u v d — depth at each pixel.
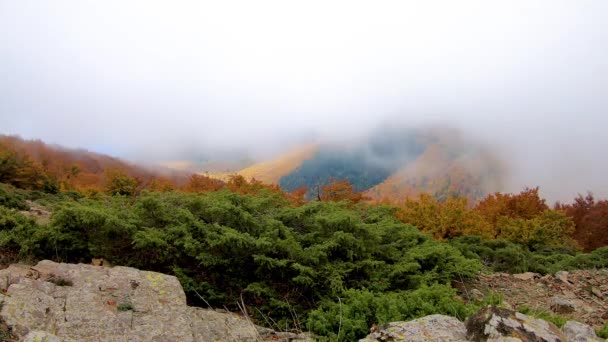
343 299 5.80
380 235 8.01
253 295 6.30
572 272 10.66
